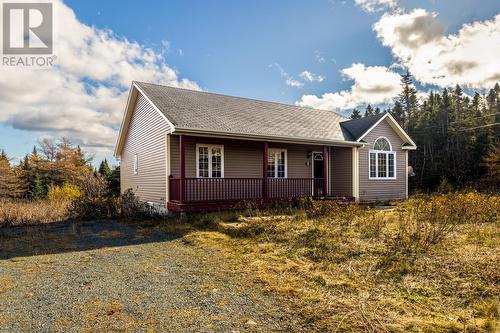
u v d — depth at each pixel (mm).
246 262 5430
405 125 45969
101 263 5715
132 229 9477
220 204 11078
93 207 12102
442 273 4324
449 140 35438
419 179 32188
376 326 2941
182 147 10414
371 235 6551
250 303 3645
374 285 4078
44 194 30297
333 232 6898
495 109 48125
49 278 4855
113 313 3463
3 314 3508
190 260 5754
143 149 14133
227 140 12273
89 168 36625
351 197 14414
